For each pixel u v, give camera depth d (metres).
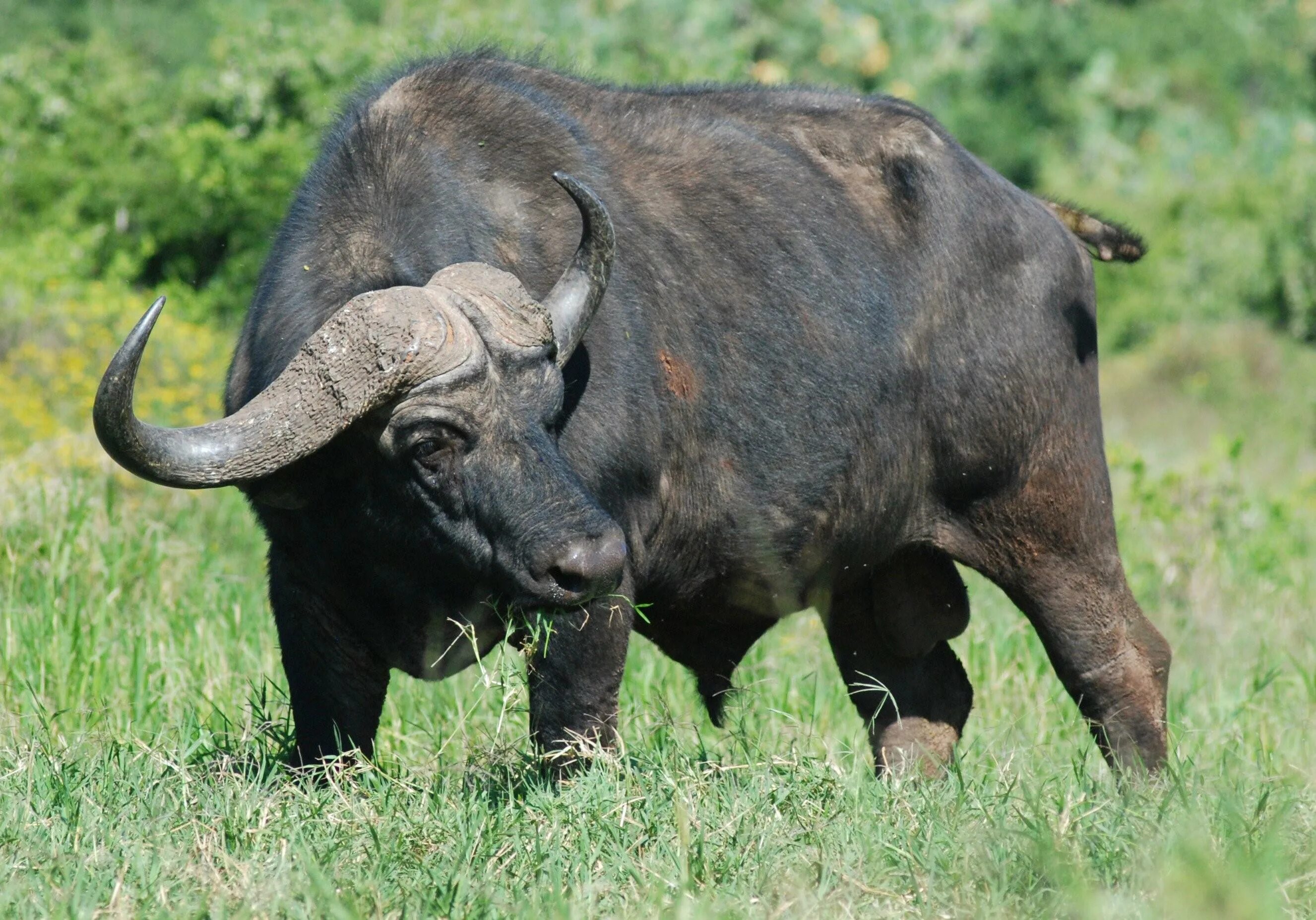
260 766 16.50
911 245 19.72
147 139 50.16
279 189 47.06
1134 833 14.98
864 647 21.69
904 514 20.03
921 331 19.61
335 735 17.25
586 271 16.38
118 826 14.41
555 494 15.11
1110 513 20.86
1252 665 25.98
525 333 15.55
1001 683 24.28
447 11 53.19
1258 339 69.69
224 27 55.09
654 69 58.66
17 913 12.38
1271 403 64.12
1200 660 26.72
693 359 18.09
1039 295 20.22
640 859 14.09
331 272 16.81
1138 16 121.31
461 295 15.65
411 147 17.42
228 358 40.84
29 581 24.73
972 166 20.41
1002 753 19.69
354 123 17.94
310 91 49.91
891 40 89.38
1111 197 93.50
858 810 15.41
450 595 16.47
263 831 14.27
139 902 12.73
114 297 43.12
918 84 90.00
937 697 21.75
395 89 18.11
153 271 48.22
